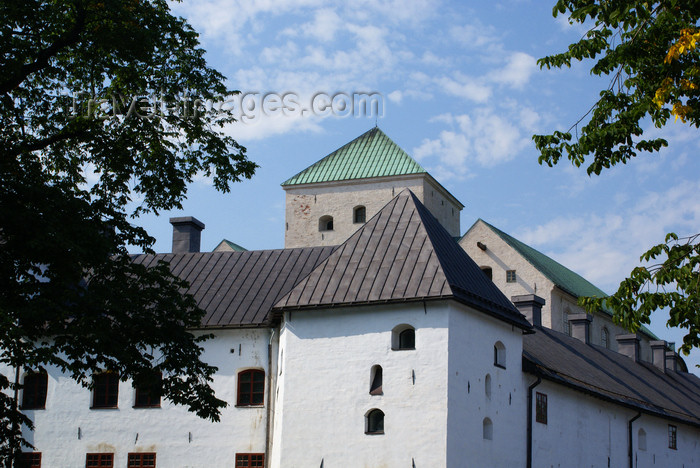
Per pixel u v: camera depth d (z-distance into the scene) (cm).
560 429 4212
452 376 3412
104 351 2855
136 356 3002
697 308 2030
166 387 3036
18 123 3084
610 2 2141
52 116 3159
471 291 3606
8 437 2805
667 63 2075
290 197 7094
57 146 3167
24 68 2888
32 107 3156
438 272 3512
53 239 2706
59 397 4128
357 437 3456
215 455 3944
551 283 6638
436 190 7094
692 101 2109
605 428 4669
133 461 4019
